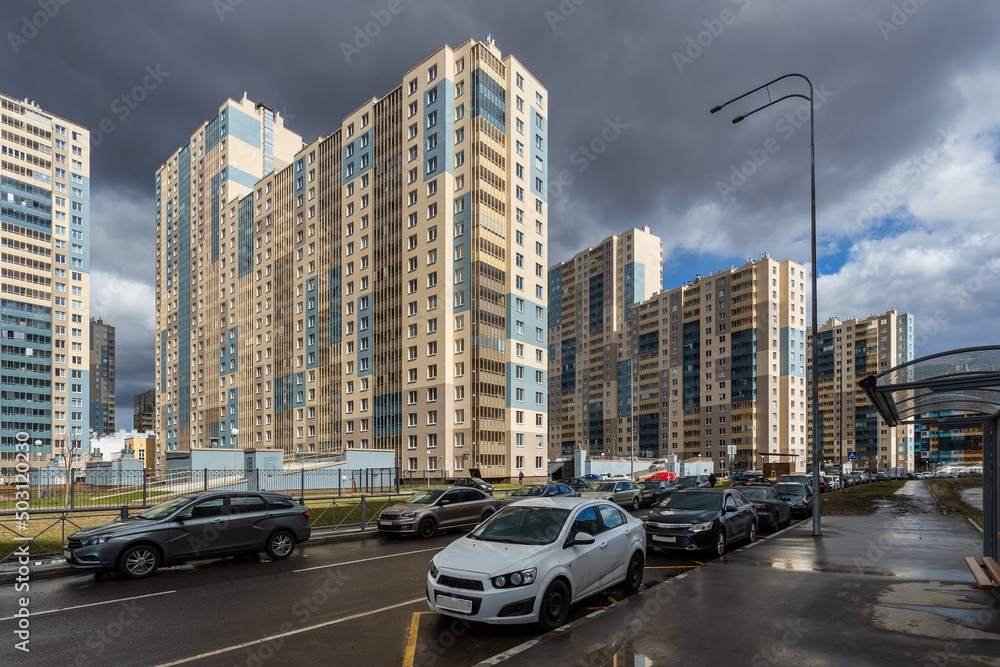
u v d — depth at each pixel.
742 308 107.44
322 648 6.65
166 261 107.81
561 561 7.39
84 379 108.19
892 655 6.18
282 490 29.20
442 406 55.41
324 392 68.94
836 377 141.00
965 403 11.01
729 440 107.06
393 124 64.56
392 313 61.88
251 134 93.81
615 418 132.50
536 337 61.41
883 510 23.84
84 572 11.23
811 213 17.25
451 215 58.47
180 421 98.44
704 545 12.00
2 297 98.94
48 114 107.00
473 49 59.06
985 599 8.53
